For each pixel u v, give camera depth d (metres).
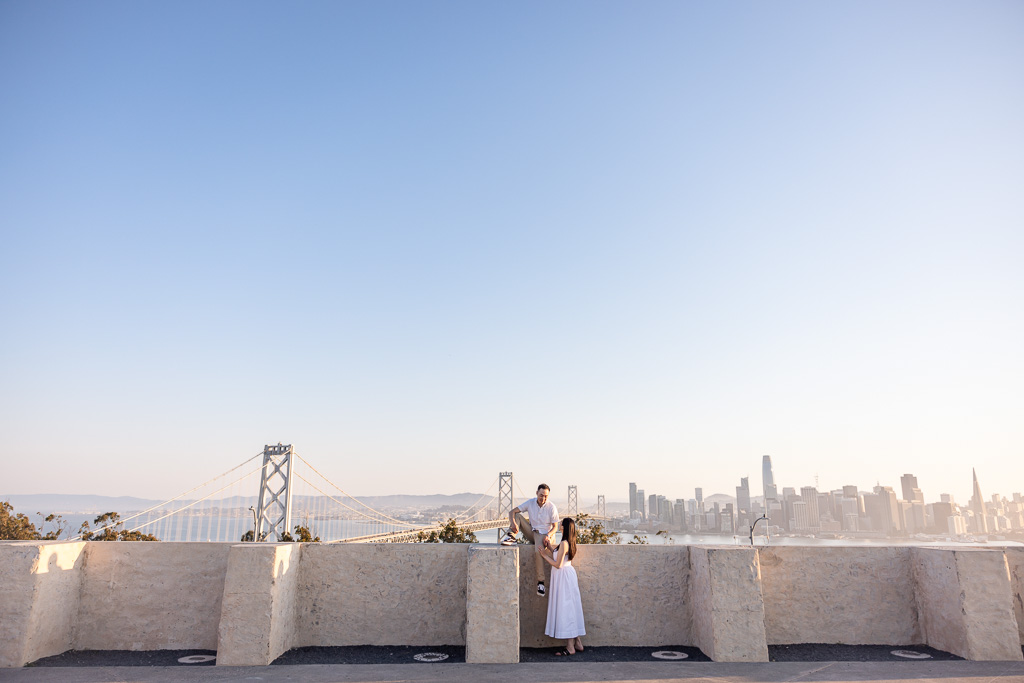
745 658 5.58
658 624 6.34
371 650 6.02
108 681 4.79
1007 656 5.62
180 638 6.04
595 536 23.16
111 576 6.12
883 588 6.44
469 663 5.46
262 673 5.07
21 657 5.26
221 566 6.18
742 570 5.79
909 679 4.86
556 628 5.90
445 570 6.34
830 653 5.93
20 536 21.97
